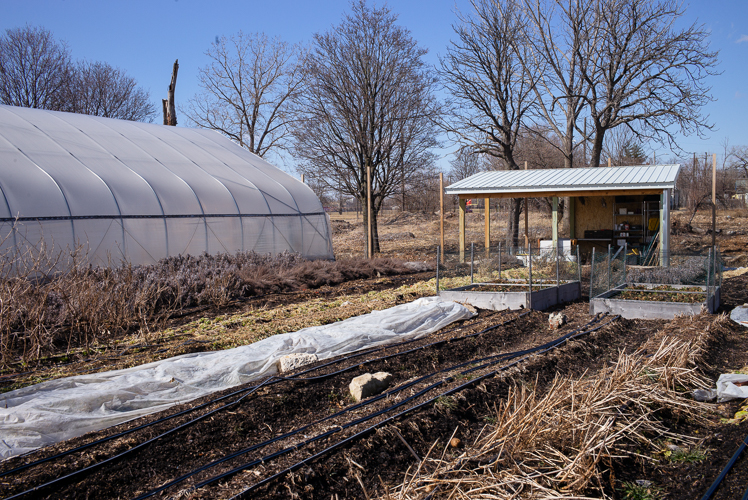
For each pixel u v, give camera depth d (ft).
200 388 20.49
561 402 15.90
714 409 19.06
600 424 15.38
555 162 111.34
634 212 64.85
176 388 20.03
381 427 16.76
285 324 29.73
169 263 41.68
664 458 15.80
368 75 69.36
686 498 13.30
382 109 71.36
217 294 36.52
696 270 38.40
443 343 27.07
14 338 23.80
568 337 27.99
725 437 16.26
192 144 63.16
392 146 73.82
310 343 25.23
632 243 64.39
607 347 27.81
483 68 79.36
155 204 46.62
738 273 53.42
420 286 44.19
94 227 41.73
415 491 12.92
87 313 26.96
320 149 72.13
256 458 15.39
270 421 18.28
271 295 40.70
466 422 18.47
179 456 15.85
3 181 38.81
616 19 76.54
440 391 19.92
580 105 83.15
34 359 23.22
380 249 83.71
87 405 17.92
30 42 123.54
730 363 23.97
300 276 45.73
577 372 23.95
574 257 57.00
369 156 70.74
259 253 53.62
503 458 14.24
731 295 41.14
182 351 24.48
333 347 25.31
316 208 61.31
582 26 78.74
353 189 75.36
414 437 16.90
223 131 106.83
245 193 54.90
